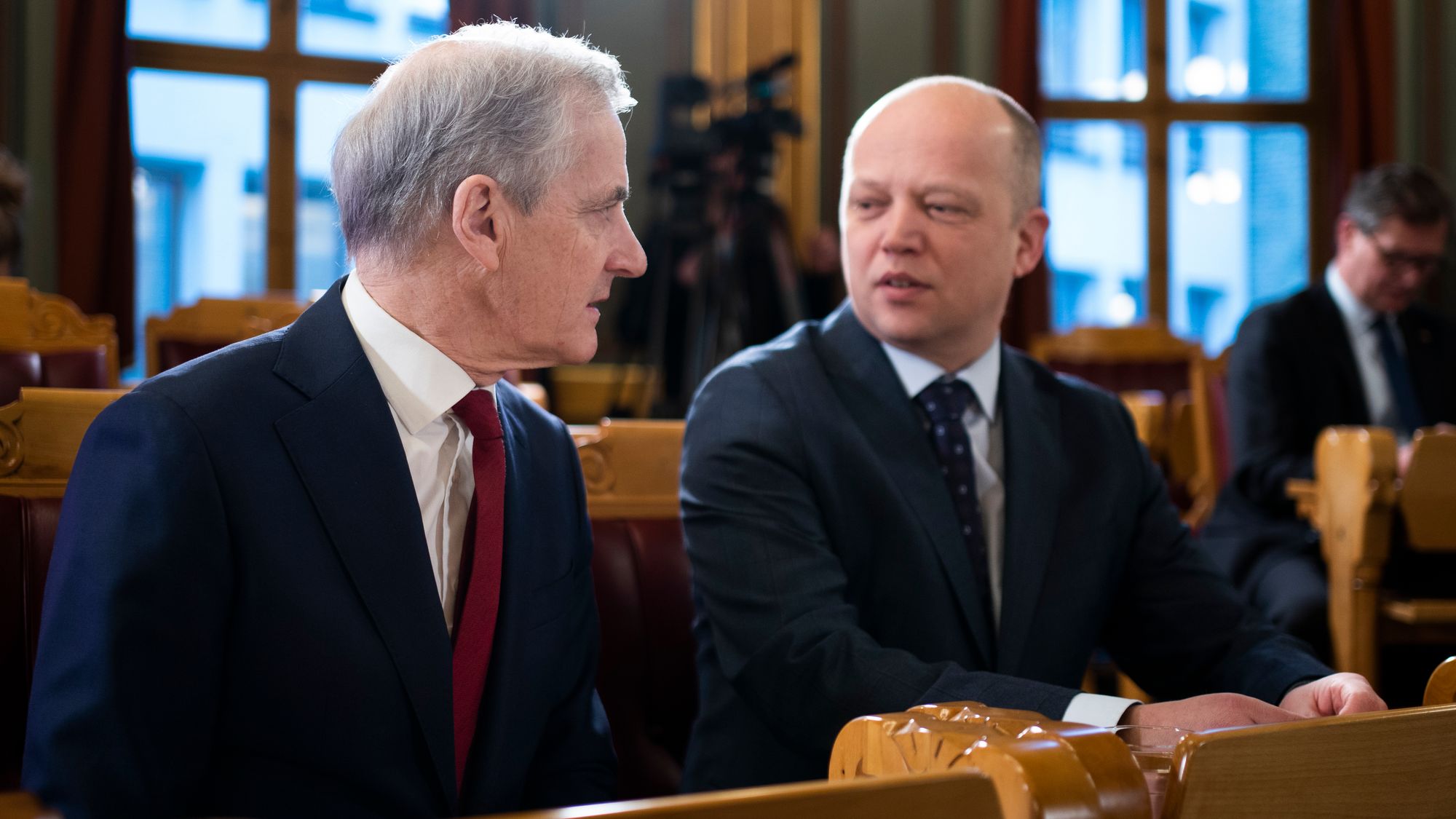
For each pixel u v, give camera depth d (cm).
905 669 119
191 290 634
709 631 143
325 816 97
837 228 689
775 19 689
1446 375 316
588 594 124
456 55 103
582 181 103
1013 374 153
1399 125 694
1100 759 63
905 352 148
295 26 641
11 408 127
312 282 652
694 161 590
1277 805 67
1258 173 718
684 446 146
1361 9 688
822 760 125
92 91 580
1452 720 74
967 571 139
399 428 106
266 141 640
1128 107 711
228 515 95
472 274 103
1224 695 108
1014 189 146
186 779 94
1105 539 149
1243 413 297
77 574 91
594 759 119
